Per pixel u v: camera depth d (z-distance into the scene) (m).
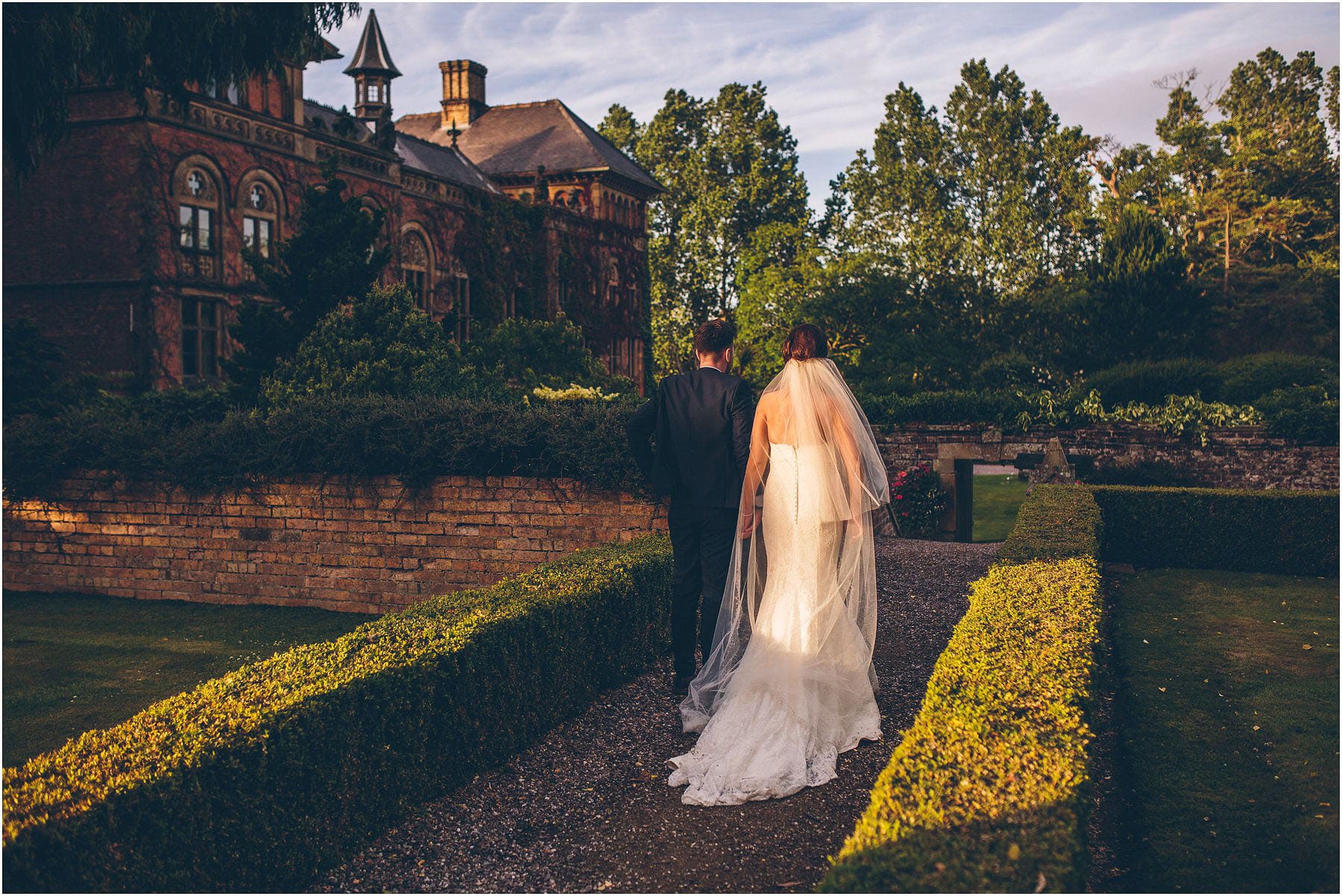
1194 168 47.59
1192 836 3.68
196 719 3.17
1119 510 10.58
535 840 3.62
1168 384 20.39
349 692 3.50
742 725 4.26
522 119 43.53
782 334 49.81
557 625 4.87
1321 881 3.24
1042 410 16.48
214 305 23.03
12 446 9.70
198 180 22.66
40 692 6.38
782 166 60.16
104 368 21.53
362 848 3.57
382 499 8.91
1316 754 4.46
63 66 11.70
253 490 9.23
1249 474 15.61
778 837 3.57
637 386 43.91
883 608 7.38
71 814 2.62
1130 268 25.69
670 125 59.81
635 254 43.91
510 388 19.56
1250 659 6.32
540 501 8.54
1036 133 51.28
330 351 12.27
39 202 22.02
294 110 25.52
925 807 2.41
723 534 5.11
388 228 29.50
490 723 4.31
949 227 50.34
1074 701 3.20
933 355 36.69
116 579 9.68
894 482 16.56
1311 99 47.88
